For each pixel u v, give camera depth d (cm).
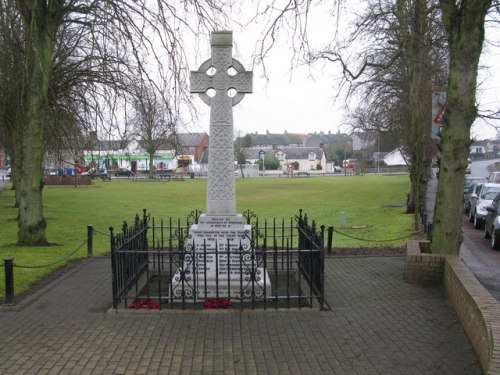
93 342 626
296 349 602
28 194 1421
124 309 755
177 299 791
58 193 4262
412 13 1528
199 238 857
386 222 2145
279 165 11681
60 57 1700
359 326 684
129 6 1291
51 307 780
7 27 1376
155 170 8119
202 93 888
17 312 752
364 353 589
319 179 7256
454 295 759
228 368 548
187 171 8281
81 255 1275
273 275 1008
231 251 754
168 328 675
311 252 794
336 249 1343
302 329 672
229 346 611
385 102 2566
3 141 2688
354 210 2869
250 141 12519
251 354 586
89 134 1816
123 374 535
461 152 934
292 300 817
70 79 1605
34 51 1298
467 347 605
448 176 945
